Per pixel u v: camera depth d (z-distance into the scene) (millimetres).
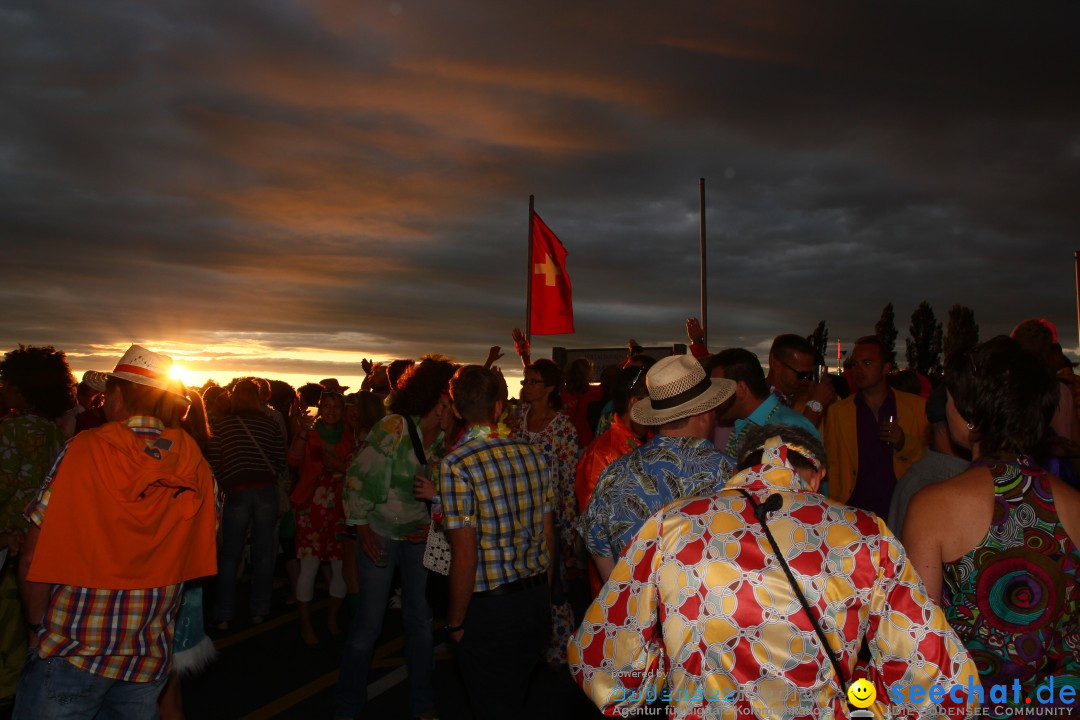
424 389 5176
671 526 2271
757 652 2109
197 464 3447
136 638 3256
